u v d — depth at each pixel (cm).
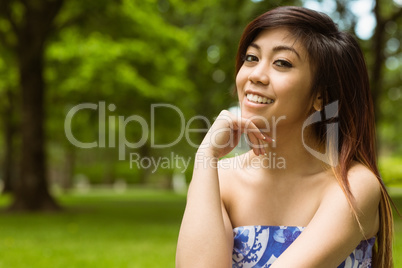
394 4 1728
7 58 1780
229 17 1564
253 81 146
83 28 1681
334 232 132
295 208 149
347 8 1411
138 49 1838
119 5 1505
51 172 5091
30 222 1201
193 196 142
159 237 912
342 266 143
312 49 142
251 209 154
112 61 1858
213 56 1803
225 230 141
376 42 1528
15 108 2311
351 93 147
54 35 1711
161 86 1973
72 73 1947
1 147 3869
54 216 1383
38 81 1591
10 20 1536
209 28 1634
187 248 134
